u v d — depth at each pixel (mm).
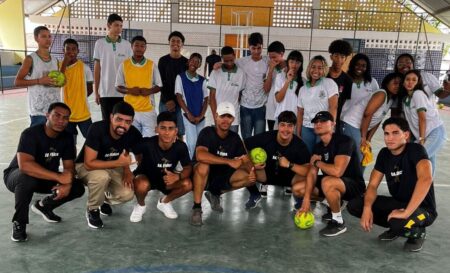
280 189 4465
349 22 18203
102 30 19078
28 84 3709
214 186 3641
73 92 4305
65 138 3080
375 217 3129
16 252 2705
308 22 18281
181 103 4473
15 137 6602
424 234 2961
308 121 3875
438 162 6078
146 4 18547
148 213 3545
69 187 3039
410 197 2945
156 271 2516
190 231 3172
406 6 18922
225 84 4387
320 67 3693
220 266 2609
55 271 2475
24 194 2836
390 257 2846
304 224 3236
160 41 18500
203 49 18391
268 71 4453
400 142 2863
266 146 3650
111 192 3322
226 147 3545
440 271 2670
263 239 3070
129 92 4215
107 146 3182
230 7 18188
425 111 3619
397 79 3818
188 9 18344
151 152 3303
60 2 22047
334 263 2723
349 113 4043
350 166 3443
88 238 2967
